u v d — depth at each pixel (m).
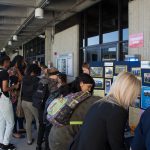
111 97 1.95
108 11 6.88
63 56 9.62
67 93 3.33
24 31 12.35
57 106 2.74
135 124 2.94
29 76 4.67
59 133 2.67
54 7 7.39
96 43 7.53
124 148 1.84
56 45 10.53
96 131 1.87
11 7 8.39
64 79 4.18
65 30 9.45
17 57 5.29
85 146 1.90
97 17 7.43
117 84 1.92
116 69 3.67
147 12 4.86
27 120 4.79
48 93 4.24
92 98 2.71
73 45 8.73
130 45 5.39
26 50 18.42
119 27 6.27
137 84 1.90
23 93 4.70
